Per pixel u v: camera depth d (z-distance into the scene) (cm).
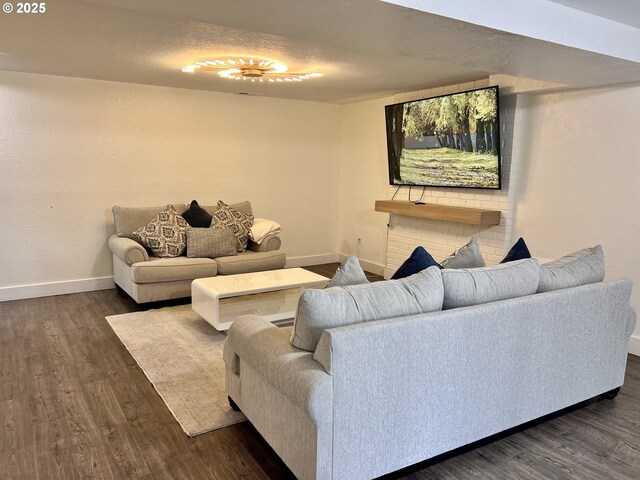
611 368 293
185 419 266
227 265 482
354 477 200
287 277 432
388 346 200
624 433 263
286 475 221
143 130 534
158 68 428
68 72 459
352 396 194
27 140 475
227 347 262
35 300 486
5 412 271
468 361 225
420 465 232
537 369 253
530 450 246
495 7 224
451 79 461
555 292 258
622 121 371
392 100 580
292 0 186
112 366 334
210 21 217
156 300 455
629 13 266
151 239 482
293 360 201
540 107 427
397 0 192
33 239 491
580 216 404
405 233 566
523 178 445
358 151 646
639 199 365
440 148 493
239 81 492
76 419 266
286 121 629
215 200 592
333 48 342
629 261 374
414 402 211
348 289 213
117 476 218
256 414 238
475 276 241
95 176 514
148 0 187
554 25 249
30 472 220
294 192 651
